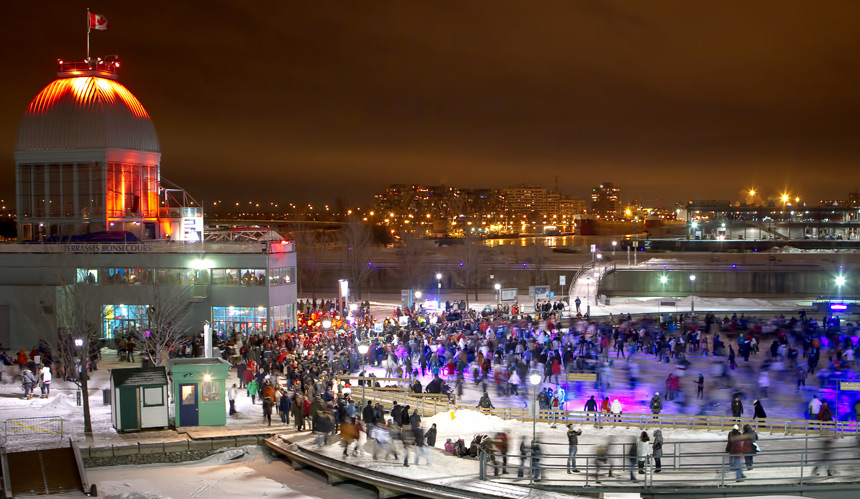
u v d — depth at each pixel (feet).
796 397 128.98
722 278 309.22
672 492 74.59
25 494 79.10
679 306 254.47
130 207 219.20
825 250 464.65
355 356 151.53
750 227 576.20
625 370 153.58
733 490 73.46
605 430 106.11
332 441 95.91
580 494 75.56
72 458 90.74
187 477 88.43
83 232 214.69
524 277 331.98
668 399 127.65
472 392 135.95
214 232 208.33
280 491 83.10
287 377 127.65
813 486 72.49
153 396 106.42
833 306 217.77
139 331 168.35
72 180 214.69
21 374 129.80
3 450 88.84
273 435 103.24
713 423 108.17
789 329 189.57
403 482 79.15
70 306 156.87
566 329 187.21
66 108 214.28
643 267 322.75
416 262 332.39
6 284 185.57
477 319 199.41
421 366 150.20
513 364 137.49
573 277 324.19
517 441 99.30
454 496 74.84
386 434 89.40
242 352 145.89
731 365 152.15
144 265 183.73
